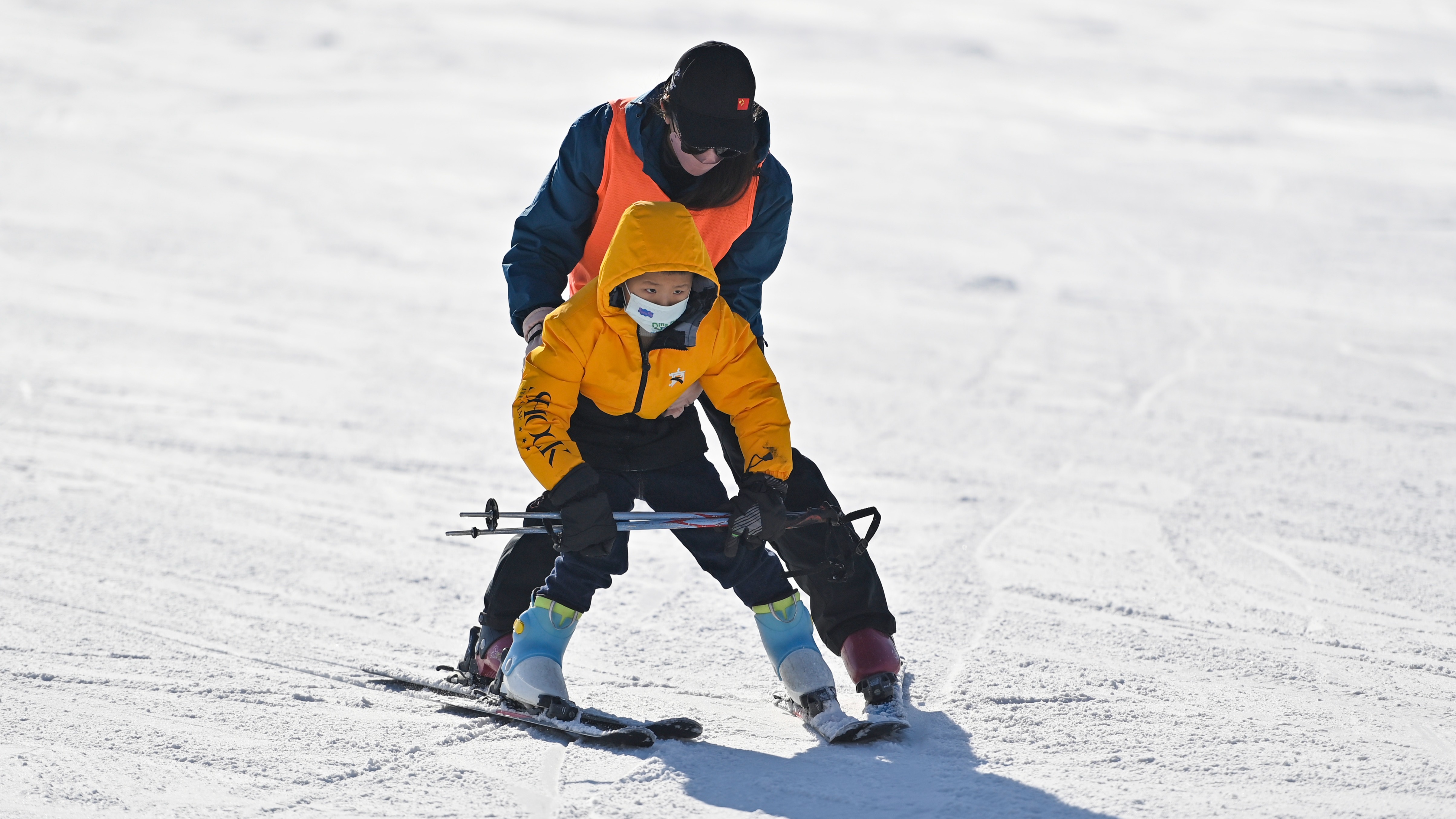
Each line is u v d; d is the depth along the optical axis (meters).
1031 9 145.88
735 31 125.31
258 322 37.53
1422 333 39.34
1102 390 32.38
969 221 57.84
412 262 47.44
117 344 34.19
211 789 11.35
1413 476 24.84
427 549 20.00
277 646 15.59
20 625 15.81
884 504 22.92
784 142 76.50
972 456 26.34
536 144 73.50
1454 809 11.19
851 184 65.38
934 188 64.94
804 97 92.44
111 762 11.88
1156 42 126.94
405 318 39.06
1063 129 83.56
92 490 22.39
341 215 55.00
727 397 12.94
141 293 40.25
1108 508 22.67
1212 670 14.97
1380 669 15.06
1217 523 21.70
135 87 84.69
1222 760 12.27
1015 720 13.34
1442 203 62.91
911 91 96.88
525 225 13.69
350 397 30.17
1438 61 117.62
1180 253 51.94
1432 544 20.53
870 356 36.06
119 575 18.05
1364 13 148.50
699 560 13.53
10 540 19.34
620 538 13.16
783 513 12.34
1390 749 12.60
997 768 12.08
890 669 13.45
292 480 23.59
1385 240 54.81
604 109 13.47
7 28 103.06
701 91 12.10
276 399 29.69
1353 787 11.66
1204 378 33.69
